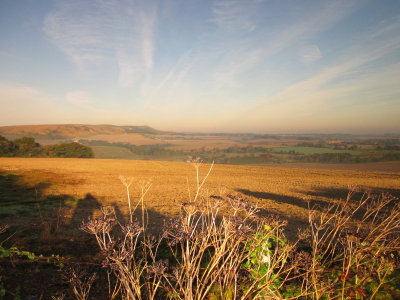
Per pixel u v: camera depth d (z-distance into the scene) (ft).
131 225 10.08
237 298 12.03
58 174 95.04
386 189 82.48
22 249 18.83
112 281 14.64
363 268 13.29
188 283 10.17
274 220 11.89
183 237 9.86
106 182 80.28
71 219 30.73
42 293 13.01
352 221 26.84
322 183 95.30
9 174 86.22
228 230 10.07
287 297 12.21
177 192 63.16
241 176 114.21
